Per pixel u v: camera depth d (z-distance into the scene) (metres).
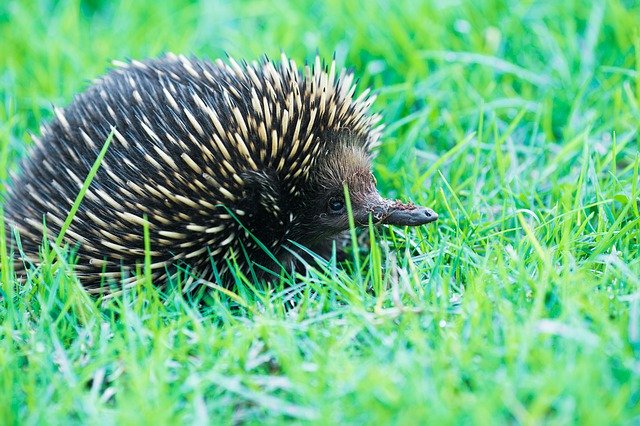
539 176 6.66
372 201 5.77
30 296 5.29
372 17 8.39
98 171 5.55
